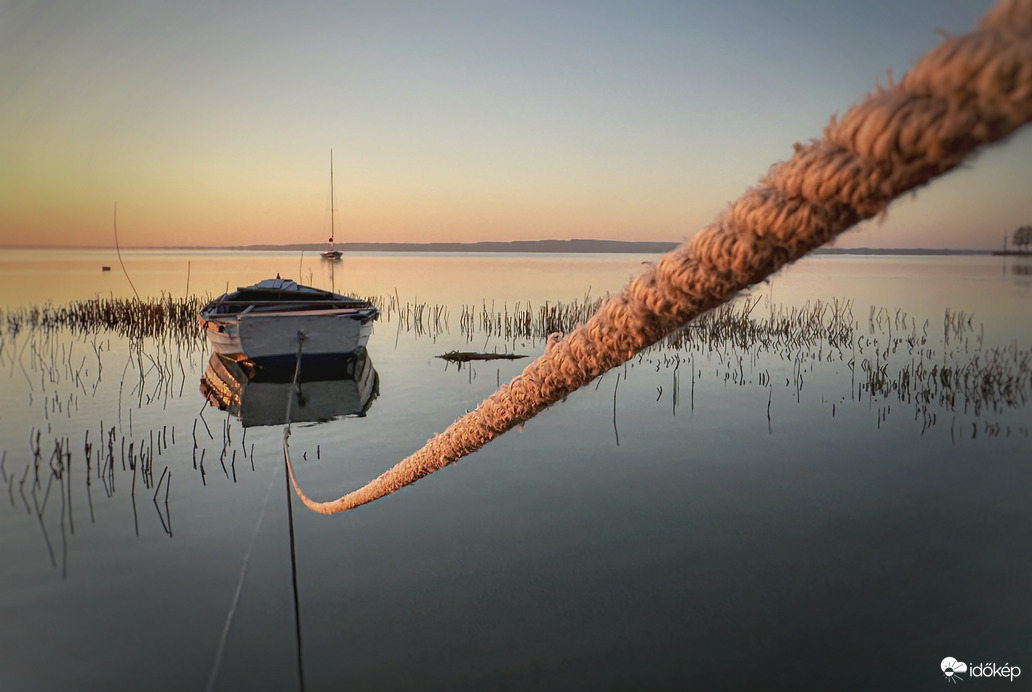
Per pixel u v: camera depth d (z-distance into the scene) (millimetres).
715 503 6867
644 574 5484
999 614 4812
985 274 44344
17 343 15594
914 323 18000
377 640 4617
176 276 40719
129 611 4902
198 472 7754
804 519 6496
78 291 27953
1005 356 12898
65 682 4062
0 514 6445
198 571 5504
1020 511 6539
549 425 9359
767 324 17406
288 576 5453
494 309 23078
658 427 9289
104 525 6281
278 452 8648
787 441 8727
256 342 12047
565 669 4324
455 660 4398
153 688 4047
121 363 13680
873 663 4316
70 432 9141
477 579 5418
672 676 4242
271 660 4367
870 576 5418
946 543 5957
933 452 8242
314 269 55531
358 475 7949
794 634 4668
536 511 6703
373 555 5816
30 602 4977
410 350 15859
